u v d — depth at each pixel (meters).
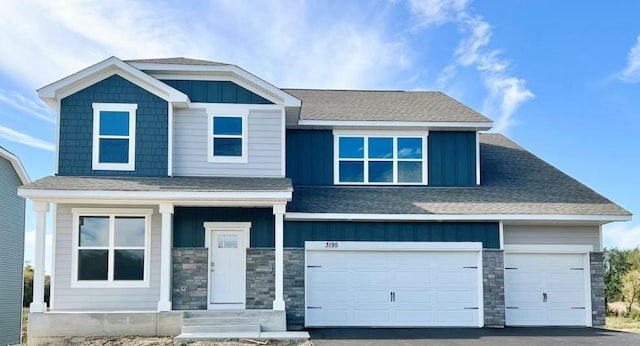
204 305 17.27
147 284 17.16
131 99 17.56
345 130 19.73
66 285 16.95
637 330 19.41
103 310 16.91
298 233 17.66
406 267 17.84
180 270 17.36
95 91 17.50
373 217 17.42
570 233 18.50
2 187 24.78
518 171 21.00
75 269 17.00
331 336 15.45
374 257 17.84
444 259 17.92
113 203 16.56
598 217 17.61
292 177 19.48
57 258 17.00
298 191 19.02
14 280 26.25
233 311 16.16
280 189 16.31
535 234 18.41
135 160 17.41
